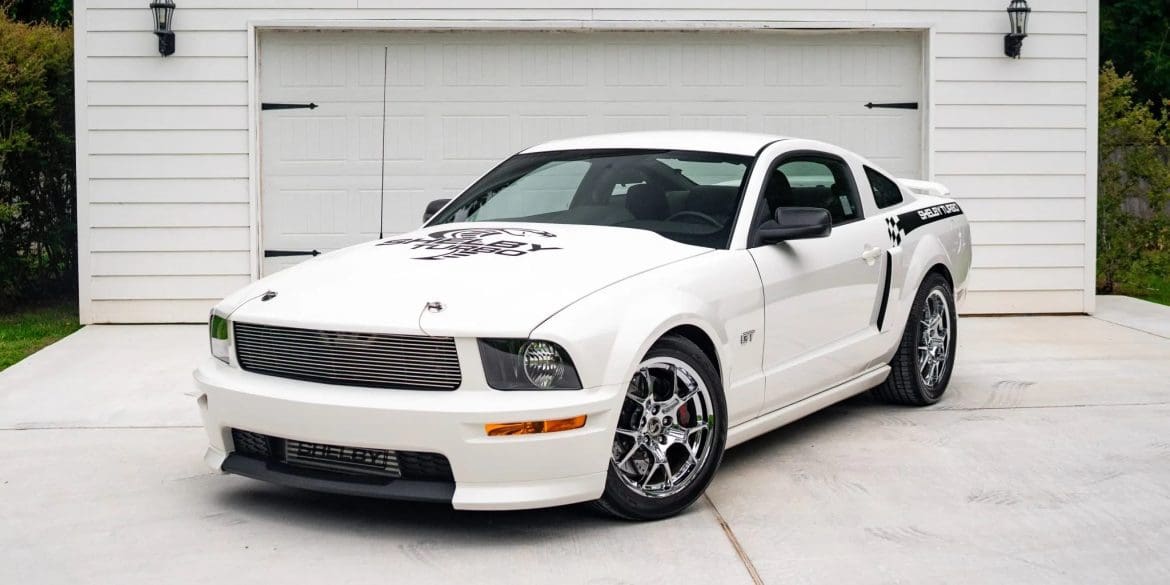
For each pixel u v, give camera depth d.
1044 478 5.00
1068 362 7.75
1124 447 5.51
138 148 9.38
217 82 9.38
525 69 9.66
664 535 4.27
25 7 17.33
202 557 4.06
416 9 9.45
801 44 9.80
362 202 9.64
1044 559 4.00
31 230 10.80
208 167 9.42
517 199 5.50
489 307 4.09
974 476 5.03
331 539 4.24
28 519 4.50
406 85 9.60
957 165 9.82
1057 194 9.90
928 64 9.75
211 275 9.49
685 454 4.55
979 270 9.91
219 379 4.42
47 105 10.39
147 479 5.05
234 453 4.50
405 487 4.08
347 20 9.41
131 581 3.83
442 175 9.67
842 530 4.32
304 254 9.64
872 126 9.89
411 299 4.20
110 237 9.43
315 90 9.55
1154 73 18.48
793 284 5.16
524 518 4.46
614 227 5.10
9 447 5.63
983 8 9.73
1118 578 3.82
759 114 9.82
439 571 3.91
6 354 8.40
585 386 4.07
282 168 9.59
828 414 6.25
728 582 3.80
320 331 4.19
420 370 4.05
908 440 5.66
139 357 8.02
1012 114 9.83
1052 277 9.96
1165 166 11.70
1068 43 9.82
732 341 4.75
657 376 4.47
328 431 4.09
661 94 9.74
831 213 5.72
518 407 3.95
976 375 7.31
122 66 9.33
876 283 5.86
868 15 9.69
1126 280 12.17
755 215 5.12
